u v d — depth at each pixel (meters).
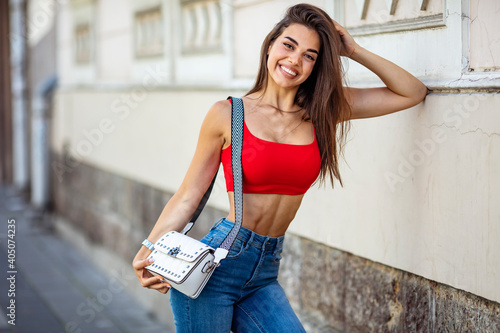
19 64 13.29
